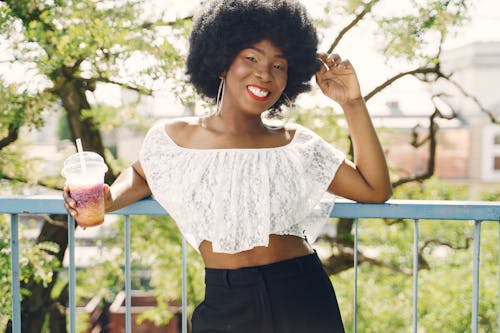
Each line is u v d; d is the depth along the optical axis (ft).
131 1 16.39
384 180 5.28
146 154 5.16
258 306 4.71
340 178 5.27
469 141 40.63
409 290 21.01
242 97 4.89
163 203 5.06
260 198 4.77
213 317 4.81
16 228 5.58
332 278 21.50
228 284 4.75
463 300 19.98
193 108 17.57
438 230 20.93
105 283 21.39
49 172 19.49
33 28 15.90
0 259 16.49
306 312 4.81
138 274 24.00
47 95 17.49
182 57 16.28
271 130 5.17
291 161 4.99
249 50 4.89
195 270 20.30
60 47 15.49
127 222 5.46
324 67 5.42
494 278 20.06
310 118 18.45
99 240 21.26
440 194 20.54
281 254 4.89
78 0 15.93
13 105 16.90
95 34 15.76
